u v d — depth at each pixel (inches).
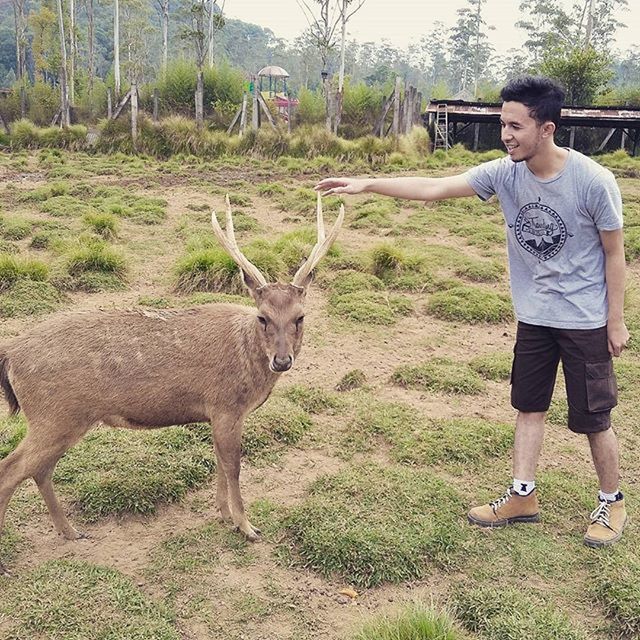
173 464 197.2
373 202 601.9
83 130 933.8
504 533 174.9
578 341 161.0
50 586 148.5
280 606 150.6
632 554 166.2
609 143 1169.4
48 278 354.9
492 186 166.6
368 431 222.2
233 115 1120.8
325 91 1167.0
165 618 143.9
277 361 164.2
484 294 354.3
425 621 139.0
